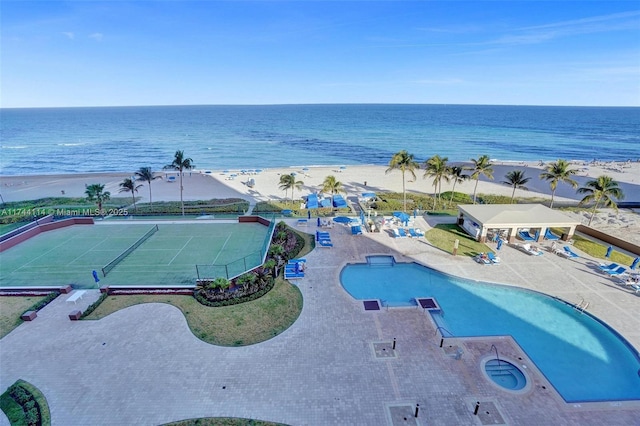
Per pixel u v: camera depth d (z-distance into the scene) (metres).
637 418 14.52
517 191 58.31
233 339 19.17
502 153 105.06
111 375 16.59
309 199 48.03
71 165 90.56
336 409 14.77
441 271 27.17
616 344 19.33
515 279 25.88
